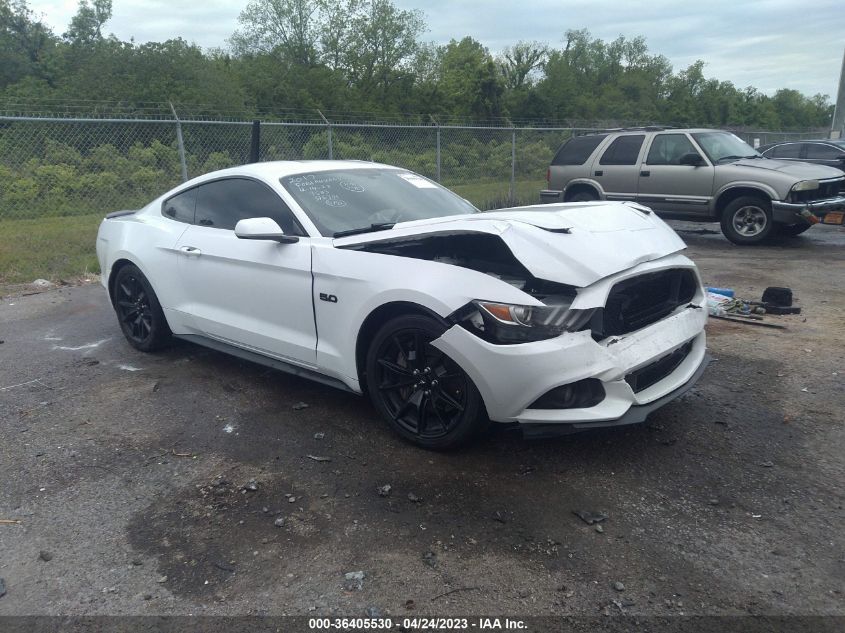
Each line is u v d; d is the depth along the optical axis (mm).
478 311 3119
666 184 10609
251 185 4414
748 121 66375
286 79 37844
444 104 43125
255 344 4285
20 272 8328
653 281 3576
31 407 4242
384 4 44812
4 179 10531
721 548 2703
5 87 38031
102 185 11055
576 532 2820
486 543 2758
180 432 3850
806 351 5066
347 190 4375
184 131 11688
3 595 2508
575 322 3059
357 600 2447
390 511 2998
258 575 2590
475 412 3254
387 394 3658
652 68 71562
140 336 5277
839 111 19922
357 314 3588
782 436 3670
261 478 3311
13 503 3127
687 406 4094
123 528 2918
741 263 8695
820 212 9703
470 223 3381
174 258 4723
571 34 71625
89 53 34562
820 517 2902
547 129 14117
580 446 3580
